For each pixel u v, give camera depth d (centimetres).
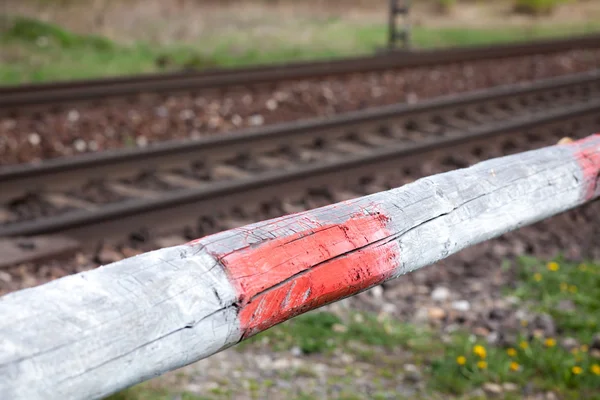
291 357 390
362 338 414
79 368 104
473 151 805
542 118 902
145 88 903
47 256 475
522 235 571
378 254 158
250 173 681
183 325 120
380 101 1000
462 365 389
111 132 788
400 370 388
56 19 1397
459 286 487
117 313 111
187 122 843
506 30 1848
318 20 1714
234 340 131
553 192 206
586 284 498
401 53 1330
